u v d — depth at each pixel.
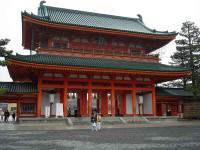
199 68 59.41
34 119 36.38
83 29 42.75
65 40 44.84
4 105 103.50
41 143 18.45
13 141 19.86
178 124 39.16
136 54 48.25
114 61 45.34
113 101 42.62
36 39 46.56
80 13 52.97
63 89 40.66
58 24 41.16
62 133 27.08
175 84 62.09
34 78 43.44
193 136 22.56
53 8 51.06
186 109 49.97
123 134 25.22
